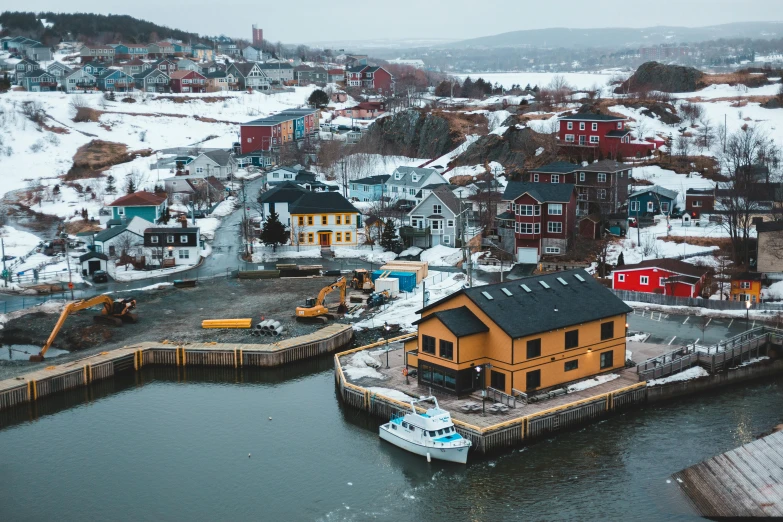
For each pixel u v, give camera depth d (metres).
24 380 71.88
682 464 57.47
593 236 114.44
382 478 56.75
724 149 141.88
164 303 96.94
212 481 57.00
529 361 64.06
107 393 73.88
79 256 115.94
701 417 65.00
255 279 107.81
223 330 86.69
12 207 152.62
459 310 66.00
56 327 81.94
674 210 125.25
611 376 69.12
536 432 61.03
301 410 68.62
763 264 97.19
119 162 186.00
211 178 163.88
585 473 56.50
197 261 115.12
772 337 75.06
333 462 59.22
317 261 116.50
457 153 172.62
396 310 92.19
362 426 65.25
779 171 134.62
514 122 171.12
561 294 69.12
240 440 63.19
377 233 126.56
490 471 57.03
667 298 89.88
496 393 63.69
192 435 64.38
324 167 181.62
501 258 110.25
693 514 51.59
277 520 52.00
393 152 191.75
